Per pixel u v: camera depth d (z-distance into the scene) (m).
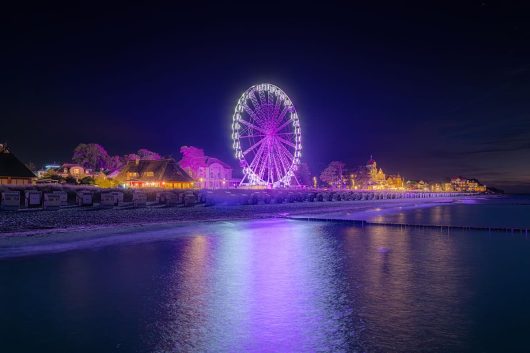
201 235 44.88
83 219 47.44
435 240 43.84
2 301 19.47
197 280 24.05
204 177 134.62
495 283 24.08
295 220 67.62
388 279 24.88
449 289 22.66
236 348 14.65
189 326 16.62
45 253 31.31
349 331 16.30
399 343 15.15
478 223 69.31
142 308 18.69
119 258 30.11
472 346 14.94
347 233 49.62
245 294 21.23
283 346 14.86
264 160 90.62
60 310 18.25
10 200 43.94
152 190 64.50
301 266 28.62
